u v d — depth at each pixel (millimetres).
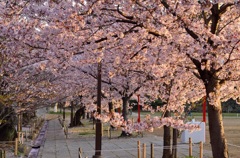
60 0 7293
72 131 32844
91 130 33375
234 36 7008
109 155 17219
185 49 7570
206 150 18484
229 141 22656
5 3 7344
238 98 11852
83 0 7082
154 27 7539
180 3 7355
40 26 7758
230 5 7488
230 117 50312
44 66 8938
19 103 14109
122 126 7977
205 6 6996
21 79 13086
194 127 8367
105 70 15750
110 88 22062
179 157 15961
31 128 29141
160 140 23734
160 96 11570
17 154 16531
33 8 7258
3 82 13094
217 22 7773
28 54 8609
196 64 7801
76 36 7711
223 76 8531
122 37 7742
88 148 20078
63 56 8094
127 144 21719
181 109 11250
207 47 7230
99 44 8219
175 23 7348
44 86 15734
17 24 7570
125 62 9461
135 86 17531
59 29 7395
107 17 7859
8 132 19281
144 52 8789
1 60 10398
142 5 7543
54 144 22438
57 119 55562
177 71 9922
